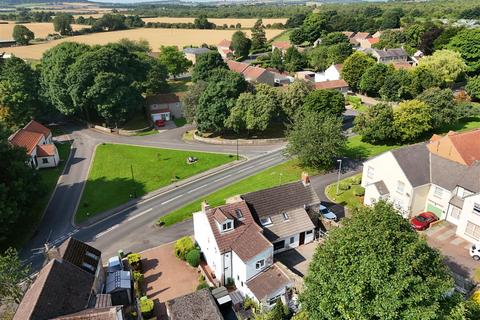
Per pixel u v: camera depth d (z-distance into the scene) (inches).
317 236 1872.5
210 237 1631.4
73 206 2316.7
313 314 1082.1
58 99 3727.9
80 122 4020.7
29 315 1146.7
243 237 1595.7
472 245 1651.1
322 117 2743.6
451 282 1009.5
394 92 3988.7
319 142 2495.1
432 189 1948.8
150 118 3934.5
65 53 3816.4
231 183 2516.0
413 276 942.4
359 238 1027.3
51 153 2859.3
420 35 5831.7
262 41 7278.5
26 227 2098.9
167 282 1642.5
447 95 3063.5
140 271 1708.9
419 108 2883.9
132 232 2028.8
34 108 3631.9
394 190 2004.2
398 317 943.0
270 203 1785.2
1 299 1392.7
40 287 1264.8
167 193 2444.6
